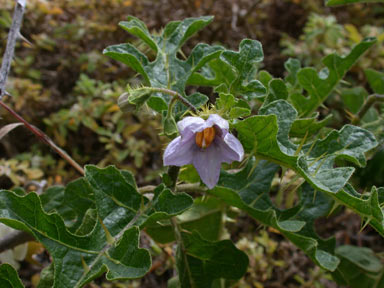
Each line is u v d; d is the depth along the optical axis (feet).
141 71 0.50
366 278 0.61
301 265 0.75
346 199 0.44
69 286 0.41
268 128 0.42
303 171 0.42
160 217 0.44
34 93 0.80
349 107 0.76
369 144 0.46
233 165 0.55
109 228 0.45
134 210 0.46
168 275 0.74
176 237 0.54
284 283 0.74
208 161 0.42
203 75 0.60
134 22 0.54
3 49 0.86
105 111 0.79
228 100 0.42
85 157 0.82
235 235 0.79
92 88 0.80
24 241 0.55
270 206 0.53
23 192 0.62
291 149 0.46
